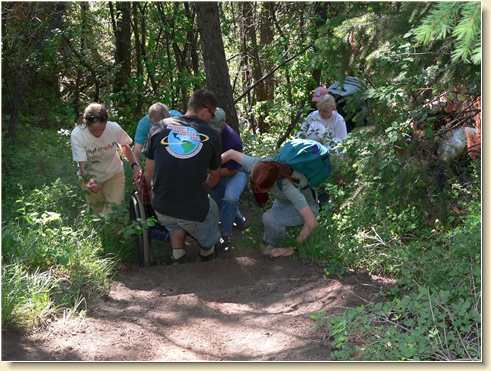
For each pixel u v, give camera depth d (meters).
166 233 7.30
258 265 6.74
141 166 8.27
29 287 5.27
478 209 6.17
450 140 6.45
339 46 5.78
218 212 6.89
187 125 6.57
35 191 7.68
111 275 6.35
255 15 14.33
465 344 4.36
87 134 7.16
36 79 12.94
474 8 3.41
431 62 5.79
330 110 8.37
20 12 10.05
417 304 4.64
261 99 14.98
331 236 6.61
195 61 12.62
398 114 6.21
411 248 5.99
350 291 5.68
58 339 4.82
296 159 6.68
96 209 7.45
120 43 13.34
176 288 6.28
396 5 5.68
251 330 5.17
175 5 12.02
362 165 6.27
